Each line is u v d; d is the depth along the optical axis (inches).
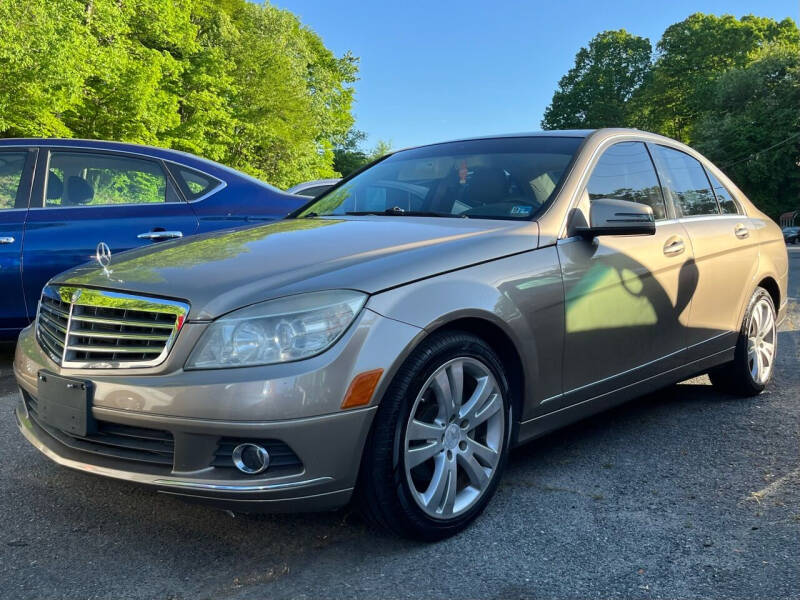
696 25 2615.7
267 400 82.4
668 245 137.4
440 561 92.4
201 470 85.4
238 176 219.6
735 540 97.4
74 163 200.8
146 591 85.1
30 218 191.9
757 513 106.1
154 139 981.8
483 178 133.0
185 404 84.0
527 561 92.2
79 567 91.0
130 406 87.4
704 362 152.2
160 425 85.4
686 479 120.2
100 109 886.4
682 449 135.2
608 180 132.3
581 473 123.1
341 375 85.4
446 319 94.3
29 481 119.2
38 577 88.3
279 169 1542.8
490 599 83.1
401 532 94.1
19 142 199.0
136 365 88.9
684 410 161.8
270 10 1664.6
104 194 200.7
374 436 89.3
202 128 1180.5
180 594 84.5
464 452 100.4
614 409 163.5
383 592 84.7
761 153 1955.0
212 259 101.7
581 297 115.6
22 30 653.9
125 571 90.0
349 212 141.3
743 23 2610.7
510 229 112.0
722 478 120.5
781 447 135.5
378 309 89.6
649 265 130.7
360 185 150.8
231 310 86.7
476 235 108.0
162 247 117.2
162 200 204.5
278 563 92.0
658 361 136.5
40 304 110.5
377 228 114.7
